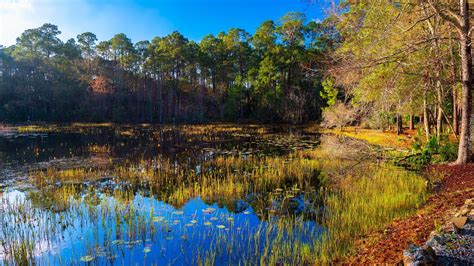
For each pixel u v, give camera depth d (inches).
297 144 861.2
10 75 1845.5
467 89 397.7
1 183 451.8
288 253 223.0
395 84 487.5
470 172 362.0
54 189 410.3
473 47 433.4
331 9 443.5
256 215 317.7
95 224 287.1
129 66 2140.7
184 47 2009.1
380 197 328.8
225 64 1979.6
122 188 425.4
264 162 588.1
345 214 289.6
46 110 1841.8
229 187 401.7
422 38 404.2
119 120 1839.3
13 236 261.6
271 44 1900.8
